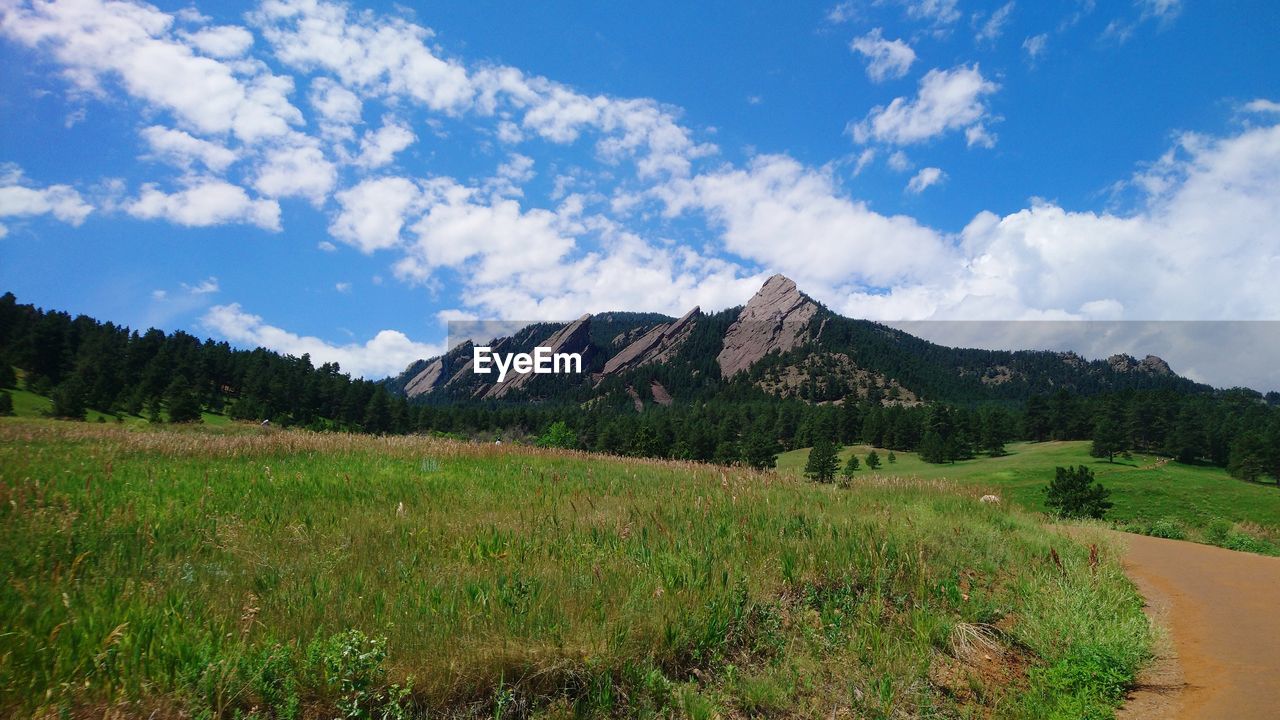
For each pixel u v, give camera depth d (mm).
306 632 4398
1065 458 114625
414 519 7965
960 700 5547
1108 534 14766
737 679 5035
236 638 4250
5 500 7312
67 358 125812
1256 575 10992
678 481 13641
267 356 146375
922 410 161500
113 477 10039
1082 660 6309
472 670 4270
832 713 4930
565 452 21000
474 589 5242
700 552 7148
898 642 6070
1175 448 114688
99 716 3518
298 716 3781
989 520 13367
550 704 4281
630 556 6809
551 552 6781
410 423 134750
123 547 5984
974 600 7508
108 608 4559
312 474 11969
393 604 4902
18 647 3994
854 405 159750
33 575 5195
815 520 9500
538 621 4855
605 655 4672
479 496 10172
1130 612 7992
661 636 5086
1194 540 23922
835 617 6270
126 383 115375
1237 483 90812
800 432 147000
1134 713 5441
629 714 4406
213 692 3732
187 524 7168
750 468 18281
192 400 101812
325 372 151500
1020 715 5336
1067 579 8945
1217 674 6168
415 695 4062
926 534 9938
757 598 6176
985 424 132875
